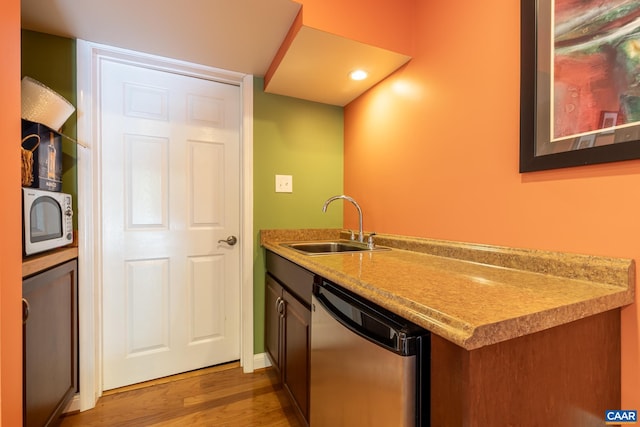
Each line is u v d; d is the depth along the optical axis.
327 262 1.17
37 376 1.09
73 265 1.43
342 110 2.20
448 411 0.59
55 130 1.32
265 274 1.96
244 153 1.91
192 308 1.87
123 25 1.39
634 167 0.76
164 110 1.79
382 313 0.80
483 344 0.52
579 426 0.71
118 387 1.67
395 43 1.44
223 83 1.95
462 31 1.22
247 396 1.62
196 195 1.88
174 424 1.39
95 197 1.56
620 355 0.79
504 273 0.96
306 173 2.08
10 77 0.76
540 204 0.96
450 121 1.28
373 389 0.77
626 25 0.76
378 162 1.79
